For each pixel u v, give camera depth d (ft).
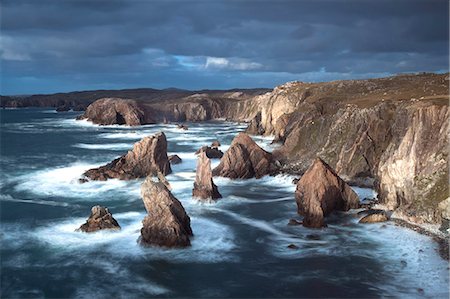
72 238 147.95
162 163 240.94
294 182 215.72
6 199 197.57
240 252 135.03
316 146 243.81
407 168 159.12
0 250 139.13
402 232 142.00
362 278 115.24
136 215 173.27
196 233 150.41
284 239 144.77
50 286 116.78
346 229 149.79
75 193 207.72
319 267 122.83
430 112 163.22
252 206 182.80
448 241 132.46
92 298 110.73
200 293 111.65
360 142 212.02
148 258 131.75
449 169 150.30
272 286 113.70
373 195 185.16
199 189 189.67
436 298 104.01
